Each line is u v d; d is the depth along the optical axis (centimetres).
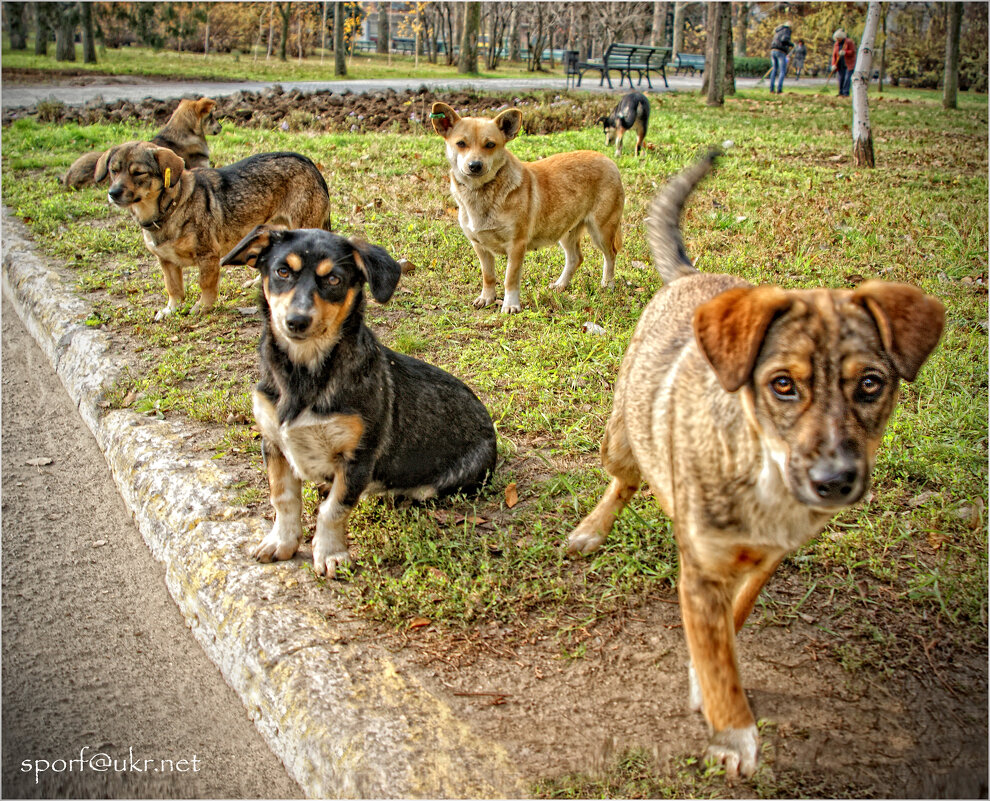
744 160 1238
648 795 265
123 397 564
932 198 980
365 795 269
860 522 402
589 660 324
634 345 346
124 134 1417
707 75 2581
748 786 266
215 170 716
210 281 695
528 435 505
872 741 285
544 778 269
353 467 376
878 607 351
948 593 349
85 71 2805
